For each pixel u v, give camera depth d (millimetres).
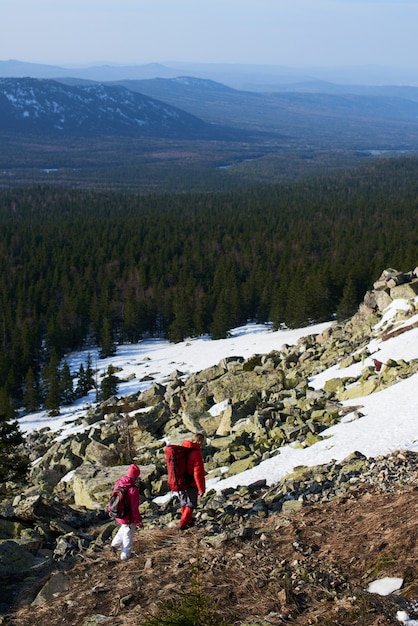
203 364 82688
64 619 9477
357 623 7848
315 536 11000
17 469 28734
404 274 45750
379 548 9852
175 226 197875
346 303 98688
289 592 8859
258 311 124562
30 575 11641
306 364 38844
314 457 18375
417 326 34625
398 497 12016
